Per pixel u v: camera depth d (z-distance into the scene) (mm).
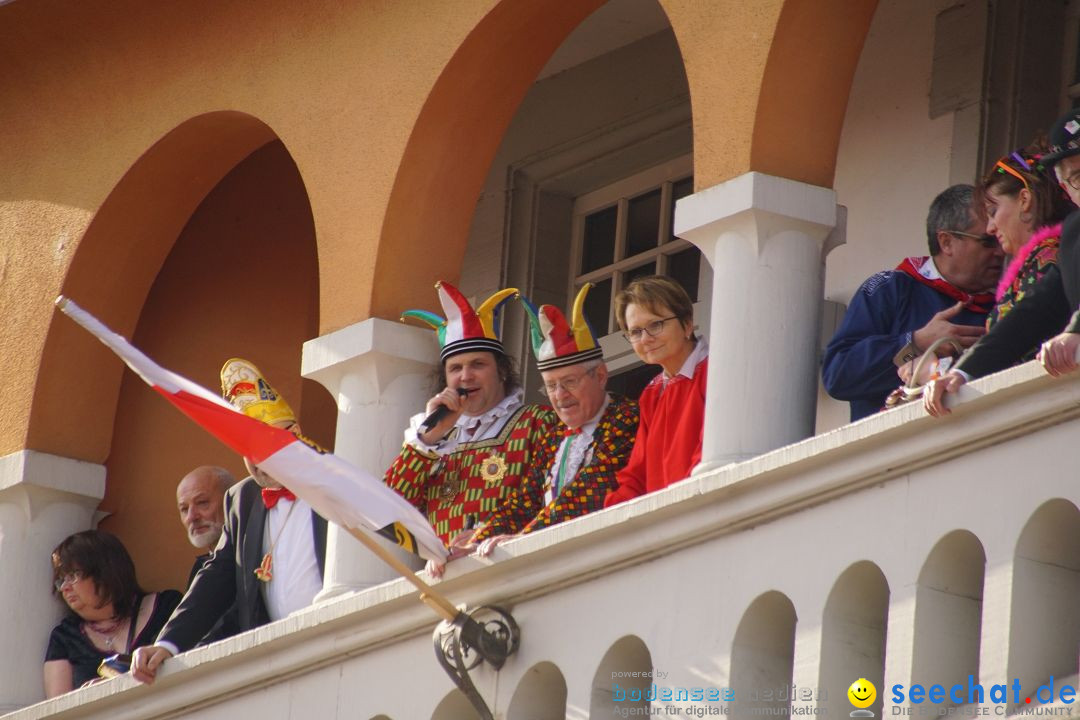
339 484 16016
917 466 13445
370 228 19594
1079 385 12453
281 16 21250
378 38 20156
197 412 15930
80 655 21844
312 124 20547
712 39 16781
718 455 15734
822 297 16297
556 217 24938
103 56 23016
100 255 23078
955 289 15648
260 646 18141
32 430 22922
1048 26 19531
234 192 25594
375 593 17156
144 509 24297
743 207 16094
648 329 16359
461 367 17547
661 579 15047
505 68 19516
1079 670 12703
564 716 15875
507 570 16125
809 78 16438
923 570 13219
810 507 14117
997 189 14172
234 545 19688
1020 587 12664
